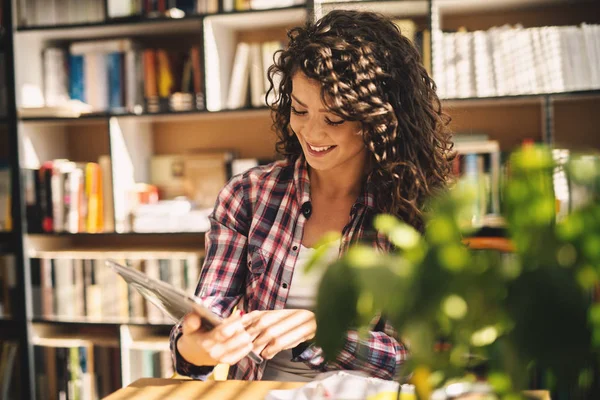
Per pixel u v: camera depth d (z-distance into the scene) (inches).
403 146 57.2
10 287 108.3
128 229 107.0
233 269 57.9
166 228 103.0
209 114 102.4
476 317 21.0
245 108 99.7
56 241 115.0
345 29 55.6
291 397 38.6
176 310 46.5
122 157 107.0
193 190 109.1
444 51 94.7
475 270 21.0
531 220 20.9
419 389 23.0
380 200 56.6
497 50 93.1
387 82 56.0
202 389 42.7
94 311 105.3
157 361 104.3
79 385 106.0
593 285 20.3
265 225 58.2
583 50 90.8
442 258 21.4
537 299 19.8
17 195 107.3
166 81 105.2
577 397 20.8
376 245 55.5
